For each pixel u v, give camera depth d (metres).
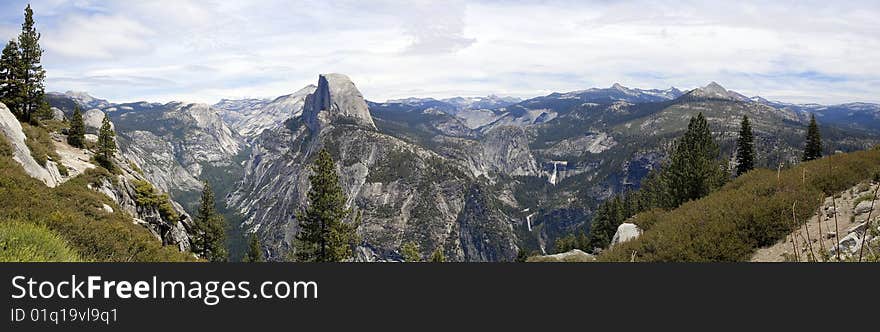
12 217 16.50
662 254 20.20
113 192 43.66
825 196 20.70
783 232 18.84
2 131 32.53
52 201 25.48
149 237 33.38
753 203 21.84
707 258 18.77
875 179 20.20
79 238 16.80
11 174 26.34
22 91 58.22
